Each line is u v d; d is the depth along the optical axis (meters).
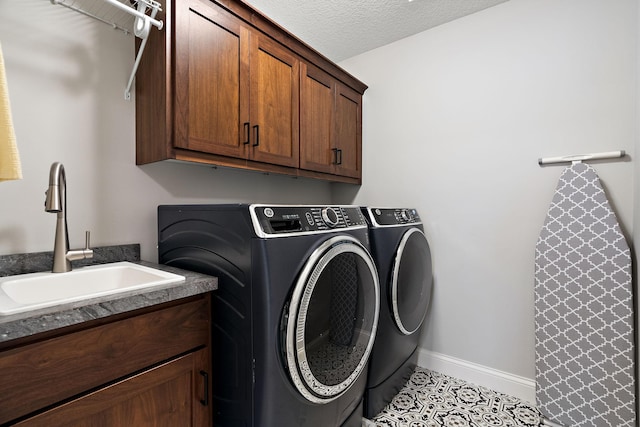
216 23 1.40
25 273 1.14
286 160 1.78
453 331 2.04
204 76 1.36
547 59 1.71
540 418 1.60
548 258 1.63
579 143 1.62
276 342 1.00
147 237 1.53
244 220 1.03
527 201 1.78
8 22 1.13
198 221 1.24
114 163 1.41
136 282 1.23
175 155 1.28
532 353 1.76
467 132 1.99
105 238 1.39
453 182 2.04
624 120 1.51
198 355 1.04
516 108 1.81
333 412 1.25
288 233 1.05
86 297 0.81
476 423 1.55
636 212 1.42
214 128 1.40
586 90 1.61
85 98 1.32
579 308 1.53
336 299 1.22
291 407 1.06
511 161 1.83
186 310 1.00
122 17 1.37
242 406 1.05
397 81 2.29
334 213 1.31
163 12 1.25
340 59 2.58
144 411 0.89
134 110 1.47
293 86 1.82
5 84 0.82
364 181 2.48
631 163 1.49
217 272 1.15
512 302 1.83
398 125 2.29
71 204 1.29
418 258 1.86
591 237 1.52
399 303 1.63
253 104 1.58
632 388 1.39
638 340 1.39
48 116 1.22
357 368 1.32
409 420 1.56
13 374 0.66
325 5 1.86
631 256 1.47
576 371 1.52
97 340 0.79
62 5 1.25
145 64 1.38
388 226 1.65
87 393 0.78
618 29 1.53
